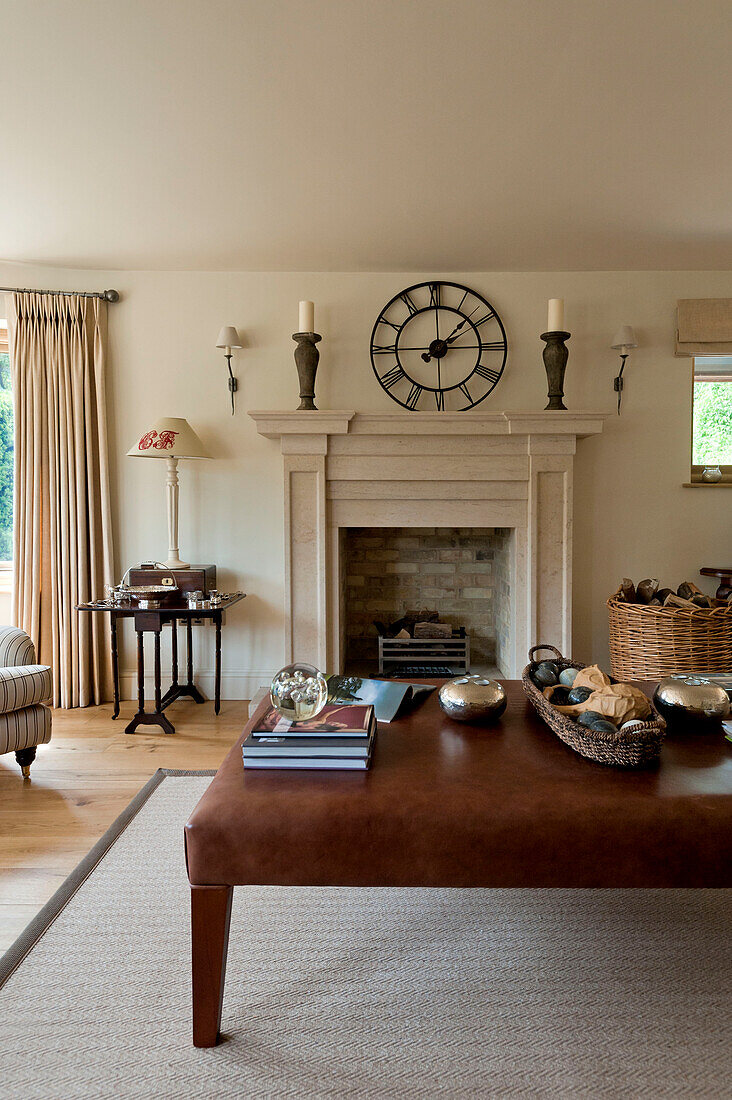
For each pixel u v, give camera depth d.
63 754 3.01
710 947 1.67
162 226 3.27
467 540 4.23
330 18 1.95
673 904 1.87
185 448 3.43
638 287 3.76
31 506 3.72
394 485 3.61
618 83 2.24
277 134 2.54
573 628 3.86
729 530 3.84
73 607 3.73
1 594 3.97
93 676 3.80
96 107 2.38
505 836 1.32
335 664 3.66
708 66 2.15
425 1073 1.27
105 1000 1.47
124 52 2.10
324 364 3.81
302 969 1.58
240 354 3.82
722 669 3.03
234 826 1.32
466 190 2.93
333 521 3.63
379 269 3.75
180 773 2.77
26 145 2.61
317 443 3.56
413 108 2.37
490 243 3.43
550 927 1.76
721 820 1.31
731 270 3.74
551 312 3.48
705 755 1.60
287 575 3.63
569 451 3.53
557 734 1.67
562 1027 1.39
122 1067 1.29
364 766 1.50
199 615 3.36
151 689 3.94
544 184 2.88
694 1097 1.22
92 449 3.78
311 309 3.54
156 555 3.90
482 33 2.01
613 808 1.33
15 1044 1.34
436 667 4.02
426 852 1.33
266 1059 1.31
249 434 3.85
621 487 3.82
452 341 3.79
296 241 3.41
